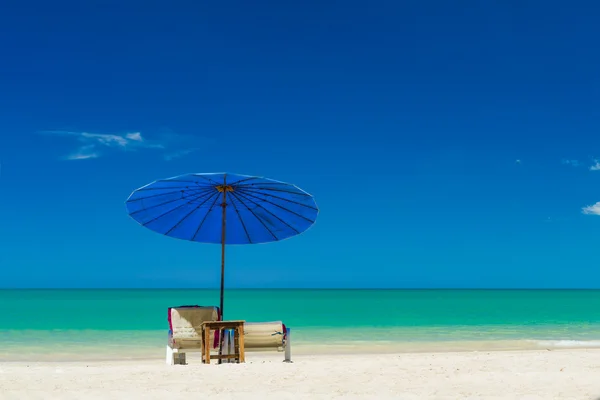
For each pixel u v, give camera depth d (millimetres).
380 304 46031
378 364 8578
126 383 6480
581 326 22000
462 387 6332
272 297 72312
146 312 30109
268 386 6297
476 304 45750
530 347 14820
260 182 8039
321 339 17266
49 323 22844
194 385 6340
